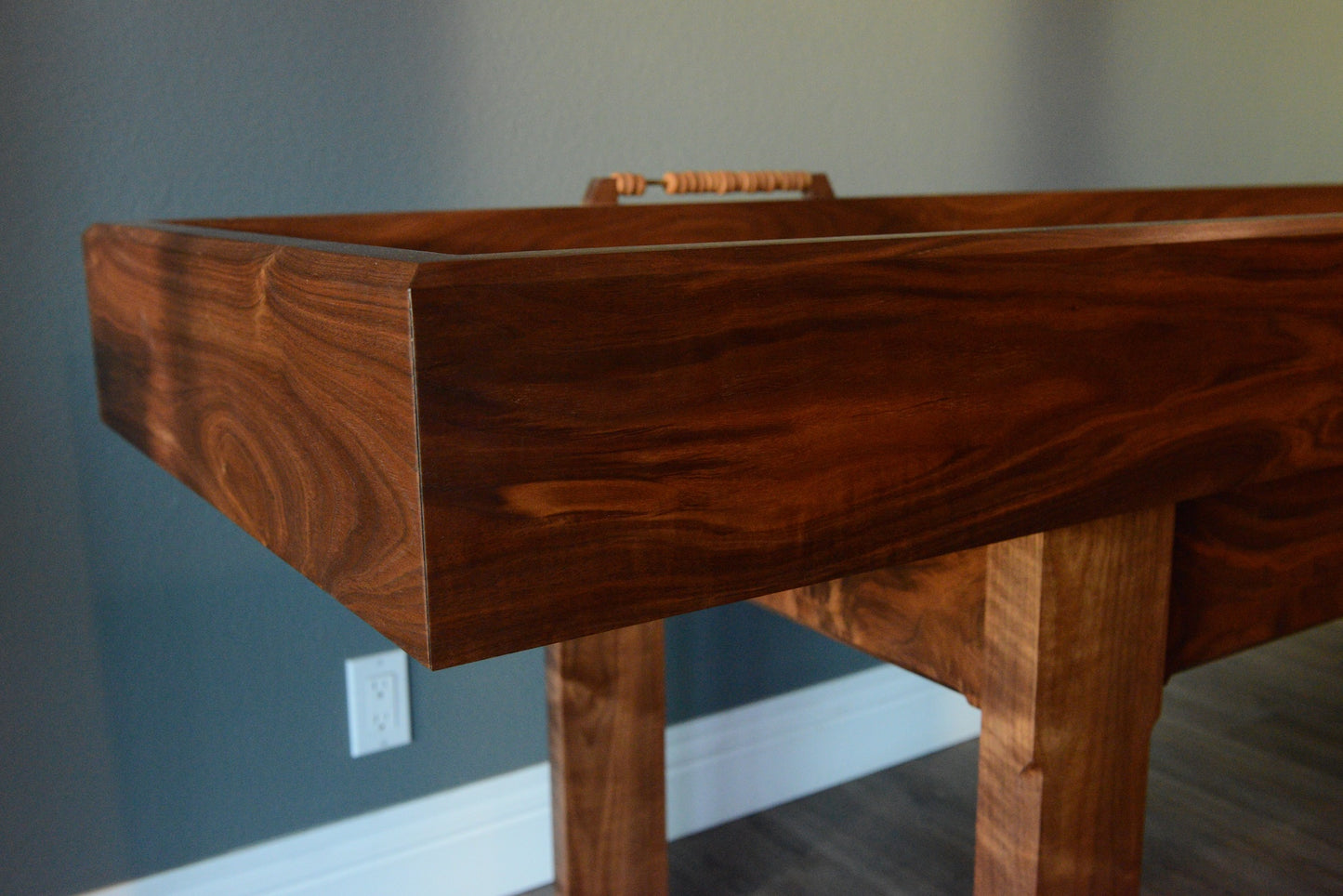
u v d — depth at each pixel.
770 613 1.60
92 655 1.17
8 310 1.09
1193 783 1.65
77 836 1.19
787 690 1.64
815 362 0.50
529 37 1.31
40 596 1.14
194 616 1.22
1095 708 0.72
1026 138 1.77
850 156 1.59
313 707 1.30
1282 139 2.10
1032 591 0.68
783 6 1.49
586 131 1.37
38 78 1.07
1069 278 0.57
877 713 1.71
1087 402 0.60
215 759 1.25
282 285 0.53
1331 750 1.74
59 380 1.12
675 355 0.47
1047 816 0.71
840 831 1.56
